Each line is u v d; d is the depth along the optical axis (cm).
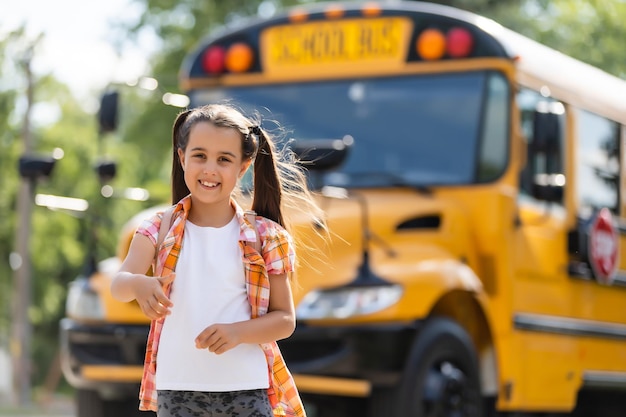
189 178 496
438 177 1013
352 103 1058
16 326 3288
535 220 1038
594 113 1166
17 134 3522
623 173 1215
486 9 2733
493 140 1012
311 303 915
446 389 923
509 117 1009
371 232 951
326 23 1078
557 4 2658
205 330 481
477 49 1026
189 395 498
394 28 1057
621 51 2553
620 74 2550
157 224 504
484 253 988
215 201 497
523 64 1037
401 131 1037
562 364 1077
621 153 1219
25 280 3294
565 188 1094
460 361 948
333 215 943
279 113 1075
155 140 2941
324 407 992
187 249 498
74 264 4275
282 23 1093
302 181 574
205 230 501
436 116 1030
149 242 501
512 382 999
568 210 1097
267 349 510
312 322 911
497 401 993
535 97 1057
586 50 2555
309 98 1073
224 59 1105
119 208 3975
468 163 1012
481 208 991
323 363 908
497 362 988
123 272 485
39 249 4047
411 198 989
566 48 2609
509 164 1004
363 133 1045
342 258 934
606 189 1179
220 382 496
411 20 1052
